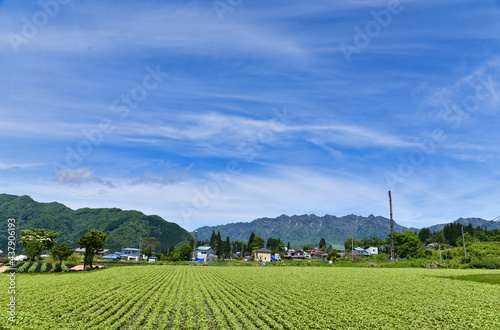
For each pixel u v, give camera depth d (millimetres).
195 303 27406
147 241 173125
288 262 95688
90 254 64188
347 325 20781
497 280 43625
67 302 25719
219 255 169375
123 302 26219
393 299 29266
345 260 115000
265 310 25062
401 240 121312
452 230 156250
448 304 26938
